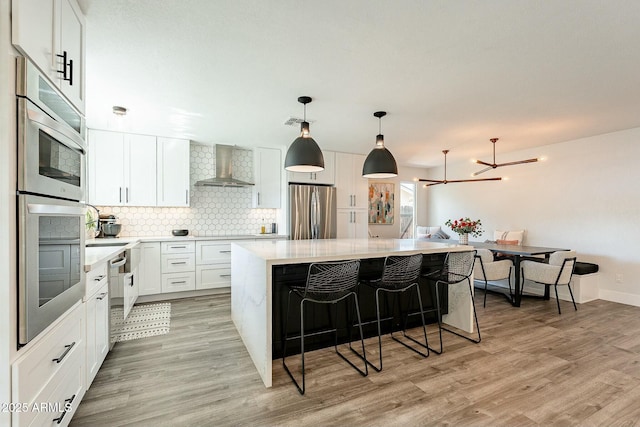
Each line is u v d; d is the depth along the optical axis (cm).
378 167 330
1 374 108
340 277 213
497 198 565
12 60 112
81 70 169
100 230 394
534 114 336
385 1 160
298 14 172
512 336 289
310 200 503
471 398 189
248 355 247
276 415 172
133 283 330
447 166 676
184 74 246
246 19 177
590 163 432
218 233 493
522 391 197
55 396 139
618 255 405
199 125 379
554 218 473
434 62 225
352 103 305
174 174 435
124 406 179
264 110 327
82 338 173
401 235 713
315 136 434
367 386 202
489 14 170
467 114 337
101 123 369
